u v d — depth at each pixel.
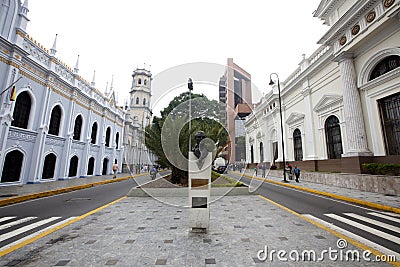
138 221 4.24
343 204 6.37
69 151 15.06
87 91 17.88
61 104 14.52
